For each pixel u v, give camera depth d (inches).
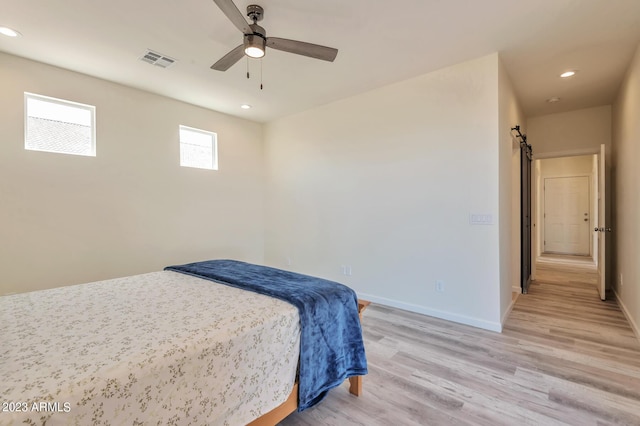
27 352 43.8
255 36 83.0
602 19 94.3
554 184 300.7
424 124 133.8
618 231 150.5
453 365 92.0
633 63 117.3
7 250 114.1
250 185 202.4
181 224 166.2
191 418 45.4
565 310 139.9
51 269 123.6
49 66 122.7
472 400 75.5
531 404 73.7
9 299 69.2
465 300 124.4
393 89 143.3
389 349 102.6
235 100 164.6
